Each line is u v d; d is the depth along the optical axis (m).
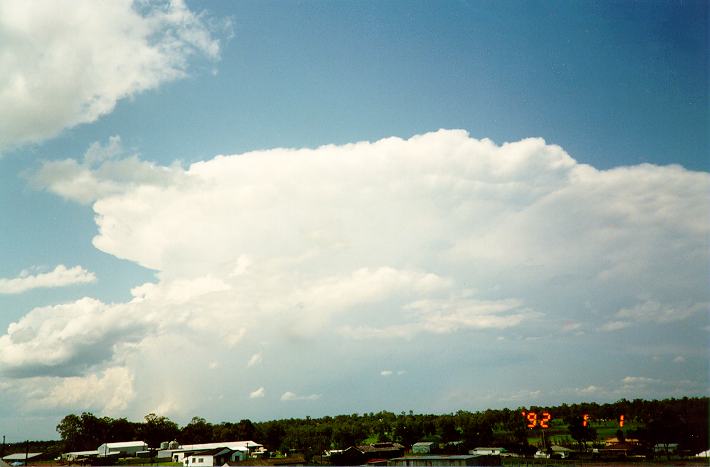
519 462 73.00
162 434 142.38
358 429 143.12
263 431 143.88
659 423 78.94
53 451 126.06
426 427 137.25
